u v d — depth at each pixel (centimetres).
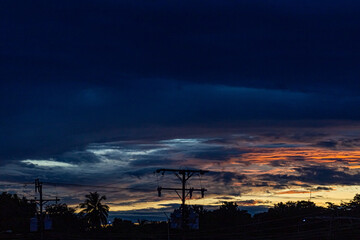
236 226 8488
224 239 9138
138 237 8788
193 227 5344
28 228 10219
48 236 9262
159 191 5269
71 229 10438
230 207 9919
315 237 6988
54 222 10094
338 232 6681
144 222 9781
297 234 7325
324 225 7712
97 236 9912
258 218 9575
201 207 9706
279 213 9619
